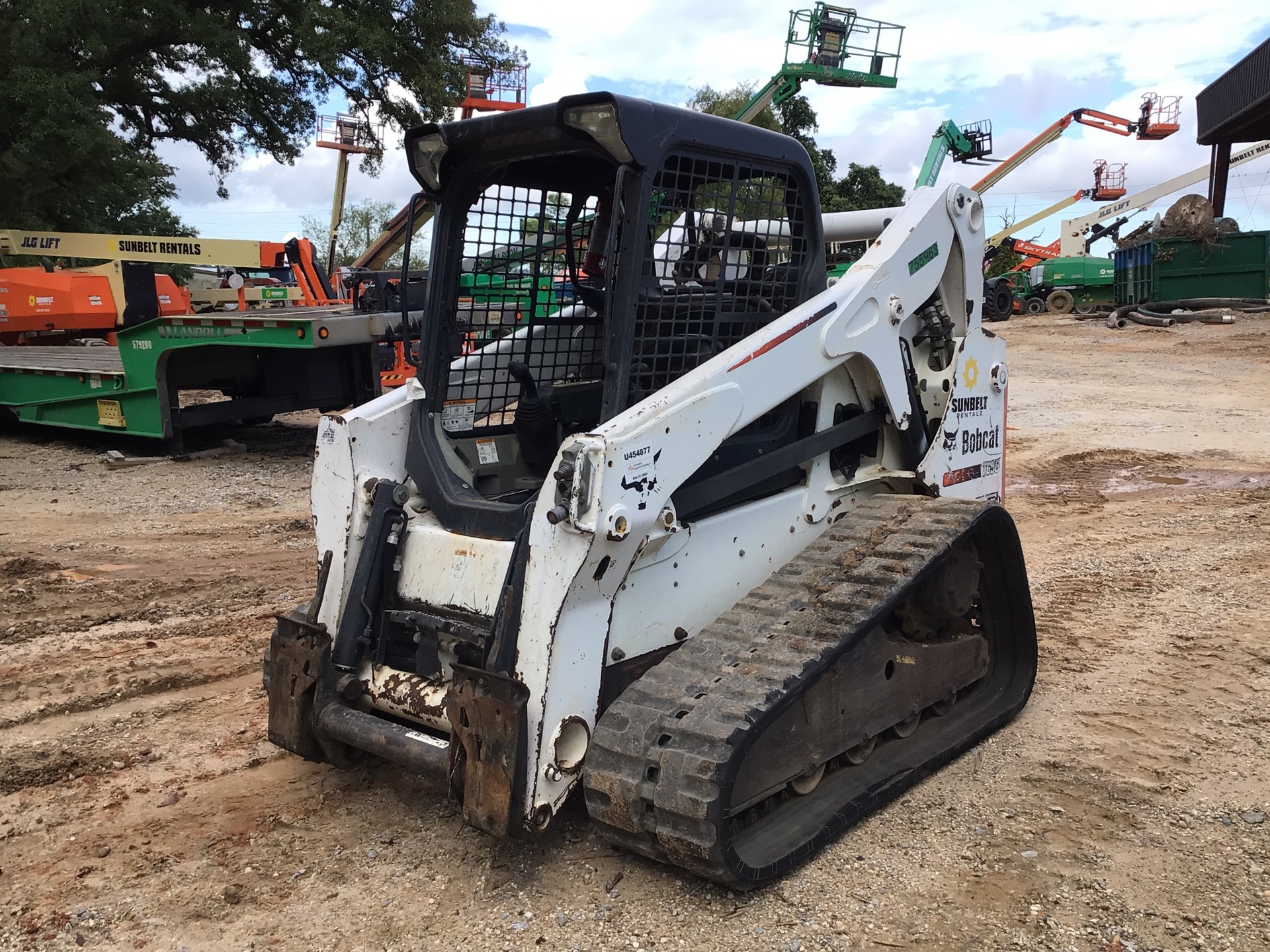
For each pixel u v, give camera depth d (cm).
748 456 370
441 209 366
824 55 3039
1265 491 884
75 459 1066
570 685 305
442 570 342
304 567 685
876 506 416
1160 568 668
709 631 346
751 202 366
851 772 373
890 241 420
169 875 322
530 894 309
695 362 356
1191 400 1383
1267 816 350
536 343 401
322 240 4497
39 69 1978
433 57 2330
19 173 2028
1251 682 471
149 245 1577
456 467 364
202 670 501
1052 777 384
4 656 517
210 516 823
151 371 1020
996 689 449
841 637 326
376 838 343
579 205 397
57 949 287
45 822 356
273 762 404
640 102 313
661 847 299
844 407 414
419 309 1021
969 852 331
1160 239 2222
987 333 475
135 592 622
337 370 1079
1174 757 398
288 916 300
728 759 282
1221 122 2362
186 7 2280
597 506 293
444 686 333
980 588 449
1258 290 2152
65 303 1491
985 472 482
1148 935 287
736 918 296
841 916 296
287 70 2498
